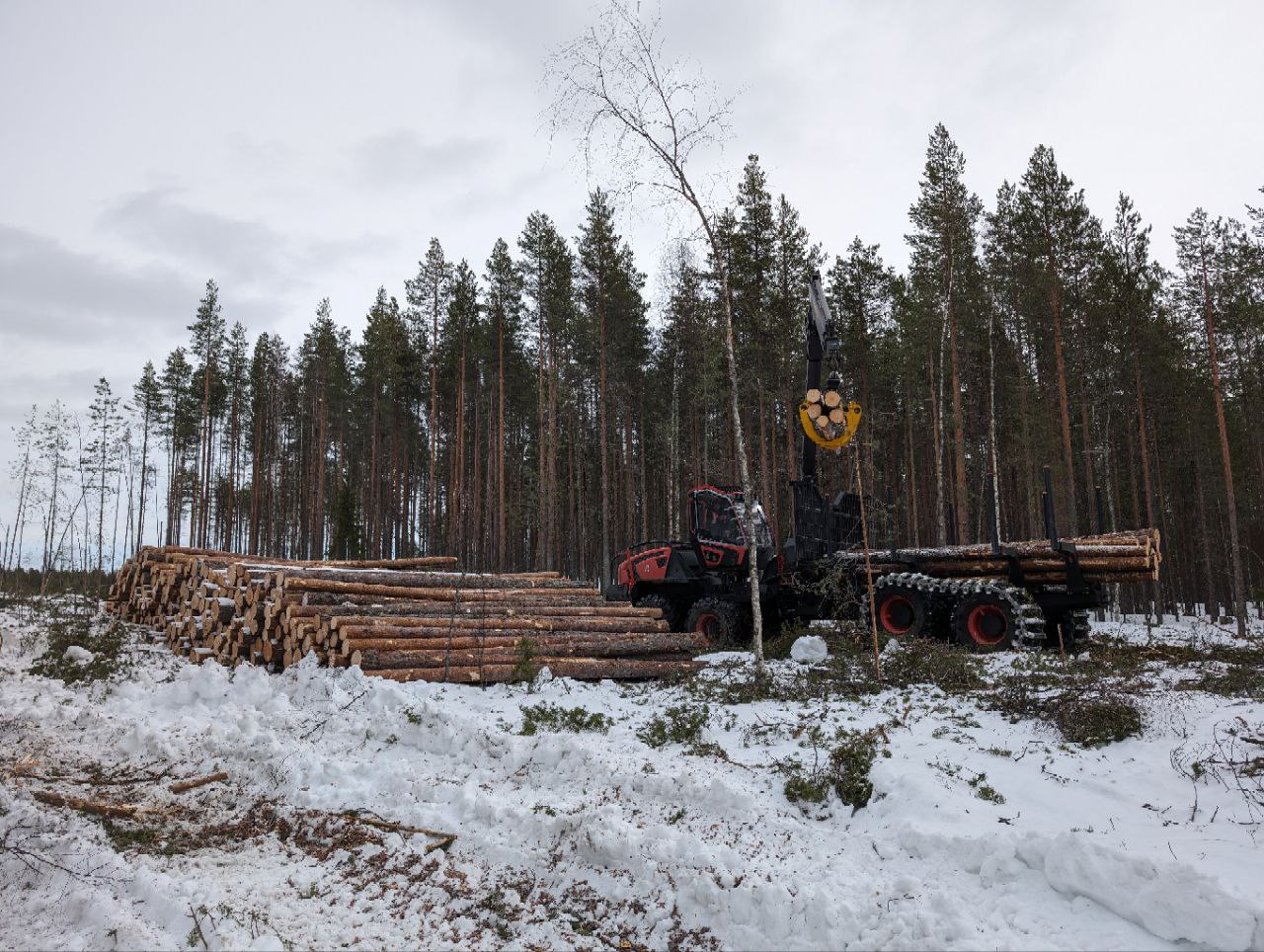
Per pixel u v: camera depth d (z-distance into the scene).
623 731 7.95
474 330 36.38
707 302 25.75
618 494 40.78
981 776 5.87
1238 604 22.12
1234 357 27.58
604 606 13.14
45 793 6.31
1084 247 26.23
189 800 6.68
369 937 4.45
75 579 21.62
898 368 29.89
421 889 5.03
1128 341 27.98
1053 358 28.41
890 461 35.62
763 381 28.27
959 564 13.09
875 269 32.75
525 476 40.28
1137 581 12.54
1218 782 5.54
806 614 13.58
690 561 15.20
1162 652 12.08
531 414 40.53
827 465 30.27
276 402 50.88
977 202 27.64
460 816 6.00
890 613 12.87
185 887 4.81
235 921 4.44
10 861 5.05
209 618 11.45
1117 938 3.76
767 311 27.91
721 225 10.94
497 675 9.93
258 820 6.25
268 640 10.45
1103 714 6.93
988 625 11.92
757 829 5.35
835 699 8.79
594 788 6.22
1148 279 29.62
